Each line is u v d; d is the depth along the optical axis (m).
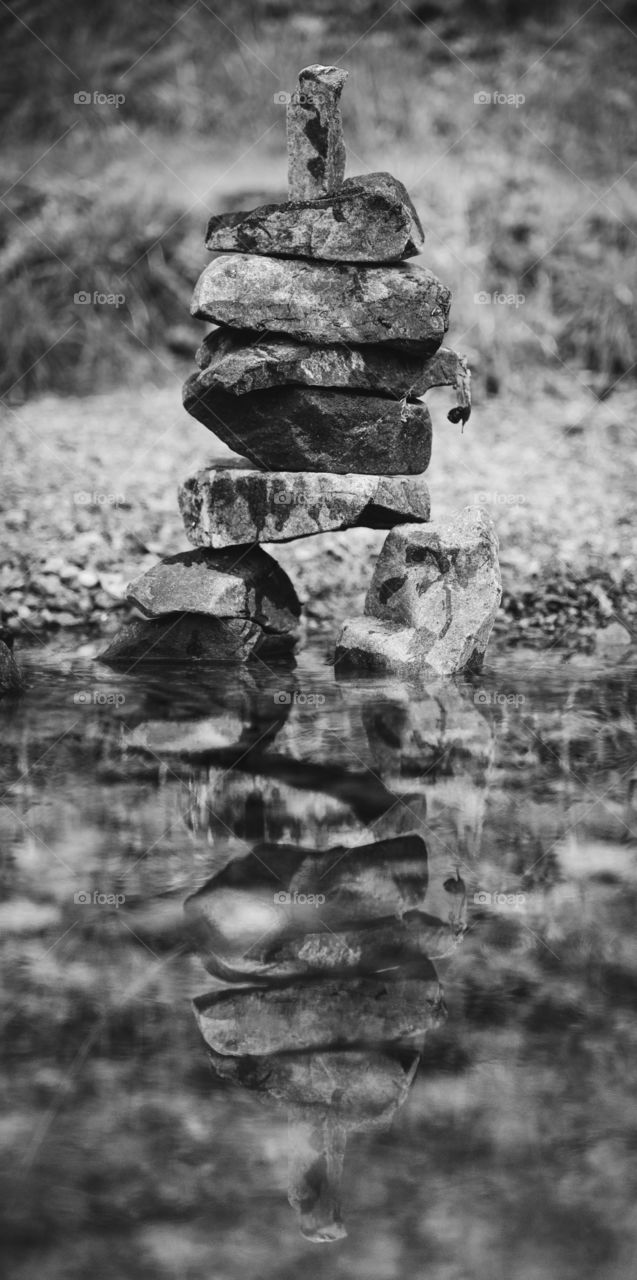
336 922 2.93
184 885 3.12
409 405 5.18
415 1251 1.93
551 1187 2.05
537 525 6.94
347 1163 2.09
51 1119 2.20
